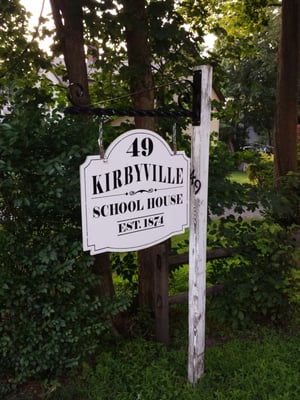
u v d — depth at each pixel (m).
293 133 4.77
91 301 2.86
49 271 2.55
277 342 3.35
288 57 4.65
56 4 3.21
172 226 2.51
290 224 4.09
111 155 2.15
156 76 4.21
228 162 4.09
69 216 2.66
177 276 5.00
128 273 4.07
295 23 4.61
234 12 6.17
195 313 2.69
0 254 2.55
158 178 2.38
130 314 3.91
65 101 4.06
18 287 2.51
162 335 3.36
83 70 3.20
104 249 2.20
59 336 2.61
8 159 2.35
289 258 3.59
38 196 2.48
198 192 2.57
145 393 2.63
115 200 2.20
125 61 4.10
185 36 3.39
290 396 2.58
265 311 3.54
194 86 2.46
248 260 3.65
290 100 4.73
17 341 2.58
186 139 4.23
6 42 4.31
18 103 2.95
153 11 3.23
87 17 3.32
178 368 2.96
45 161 2.44
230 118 5.16
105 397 2.61
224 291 3.67
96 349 3.13
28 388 2.71
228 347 3.27
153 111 2.33
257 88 5.70
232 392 2.59
